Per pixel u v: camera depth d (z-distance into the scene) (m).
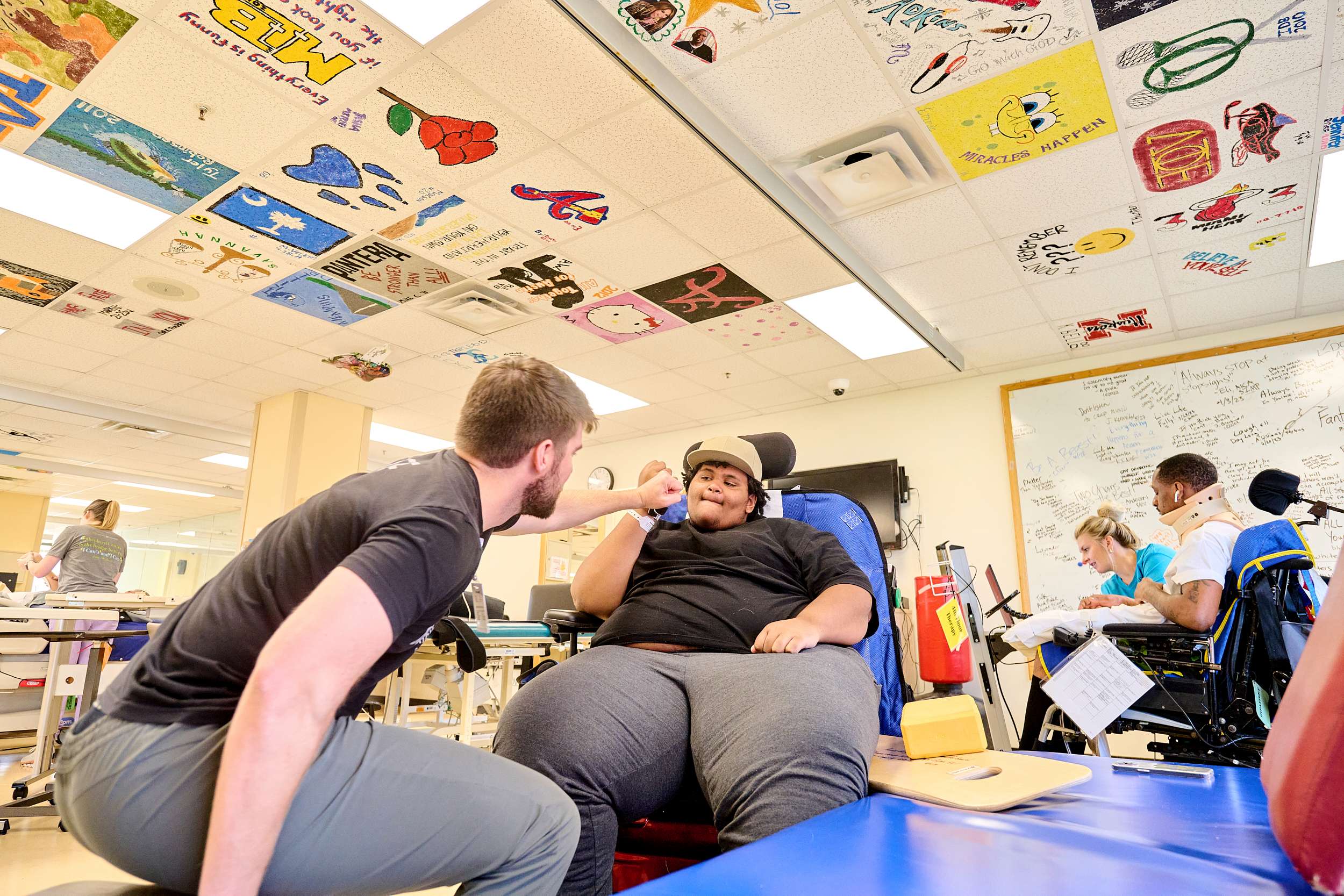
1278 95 2.69
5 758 3.96
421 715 4.99
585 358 5.29
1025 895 0.58
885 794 0.98
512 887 0.84
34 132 2.89
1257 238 3.67
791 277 4.06
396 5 2.30
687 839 1.26
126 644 4.31
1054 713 2.62
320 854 0.73
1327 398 4.39
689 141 2.93
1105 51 2.49
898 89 2.68
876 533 1.89
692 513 1.74
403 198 3.32
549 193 3.28
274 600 0.77
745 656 1.26
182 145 2.97
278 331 4.80
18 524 10.27
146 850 0.70
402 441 7.54
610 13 2.33
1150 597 2.48
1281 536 2.15
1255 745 2.13
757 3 2.31
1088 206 3.41
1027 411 5.34
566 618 1.77
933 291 4.28
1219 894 0.58
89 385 5.85
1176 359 4.88
